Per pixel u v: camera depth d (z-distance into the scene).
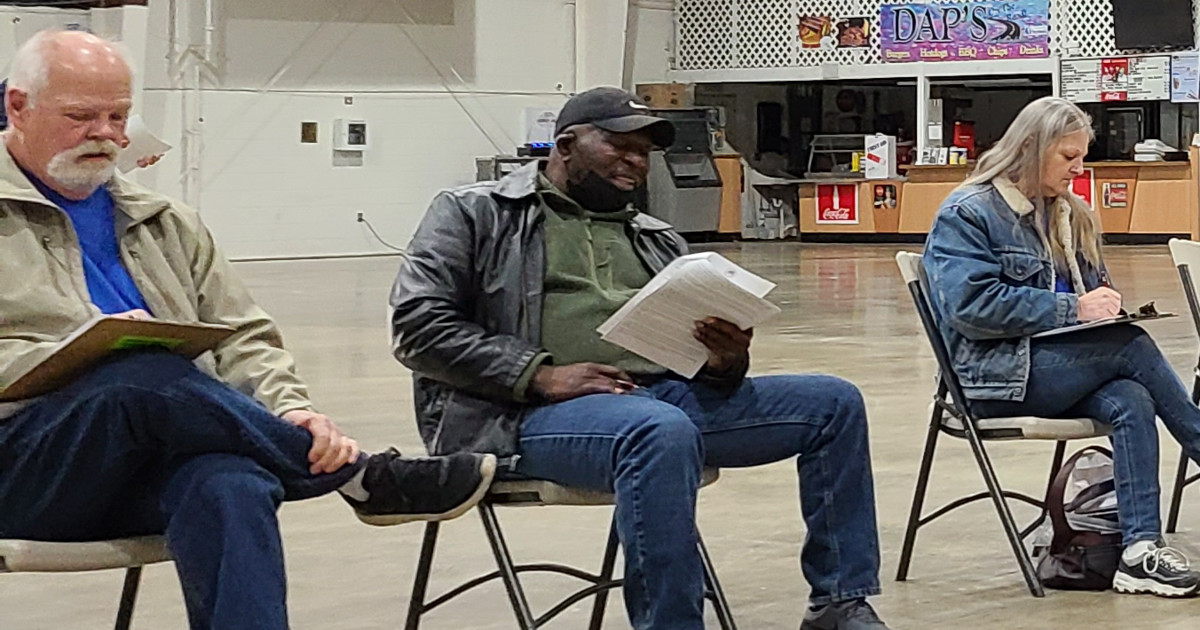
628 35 20.23
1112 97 18.02
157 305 2.91
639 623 2.99
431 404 3.34
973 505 5.26
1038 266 4.23
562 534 4.93
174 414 2.54
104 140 2.78
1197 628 3.77
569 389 3.17
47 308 2.75
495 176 18.28
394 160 18.27
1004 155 4.30
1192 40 17.58
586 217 3.44
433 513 3.05
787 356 9.12
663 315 3.23
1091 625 3.80
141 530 2.67
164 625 3.88
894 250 18.38
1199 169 17.25
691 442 3.01
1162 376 4.10
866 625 3.36
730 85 20.89
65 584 4.31
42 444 2.52
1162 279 13.54
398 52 18.19
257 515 2.56
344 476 2.78
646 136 3.39
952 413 4.25
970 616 3.91
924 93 19.09
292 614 3.99
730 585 4.26
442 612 4.02
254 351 3.00
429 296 3.24
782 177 21.09
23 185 2.76
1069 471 4.23
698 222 18.89
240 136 17.23
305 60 17.58
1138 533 4.07
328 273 15.44
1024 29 18.42
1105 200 18.17
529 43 19.09
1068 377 4.09
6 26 13.77
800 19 19.73
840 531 3.39
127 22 14.89
